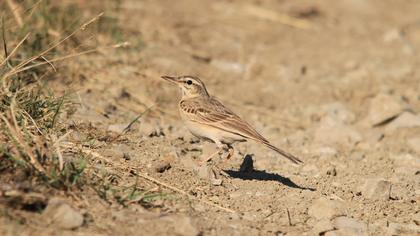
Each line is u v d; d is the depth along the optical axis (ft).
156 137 47.09
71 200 33.24
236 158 45.98
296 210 37.50
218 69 68.33
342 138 53.21
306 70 71.82
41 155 35.09
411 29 90.27
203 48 73.51
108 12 69.97
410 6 101.50
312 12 91.40
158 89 58.75
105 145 42.16
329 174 44.80
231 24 82.89
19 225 30.17
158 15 79.66
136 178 37.45
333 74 71.15
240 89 64.44
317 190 41.01
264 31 82.69
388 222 37.22
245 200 37.99
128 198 34.40
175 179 38.93
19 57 51.13
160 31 74.43
